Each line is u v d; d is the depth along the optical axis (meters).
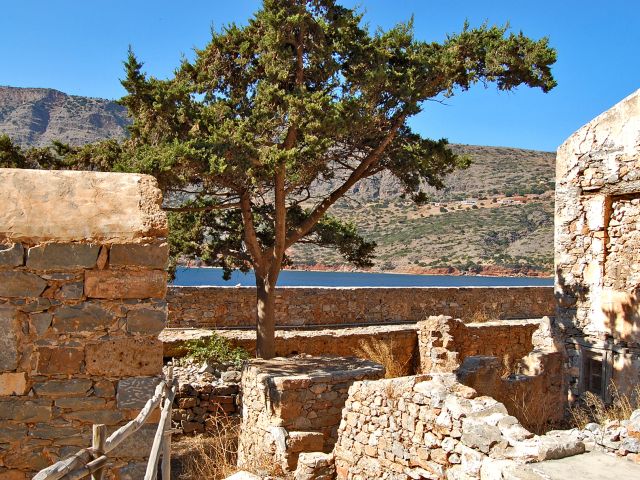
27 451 5.20
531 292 27.08
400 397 8.48
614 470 5.95
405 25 15.84
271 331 15.91
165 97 13.73
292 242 16.38
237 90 15.80
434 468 7.74
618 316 11.94
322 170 16.34
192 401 14.69
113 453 5.28
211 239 18.86
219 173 12.97
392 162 17.17
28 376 5.25
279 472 10.53
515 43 15.09
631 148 11.64
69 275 5.35
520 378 12.35
